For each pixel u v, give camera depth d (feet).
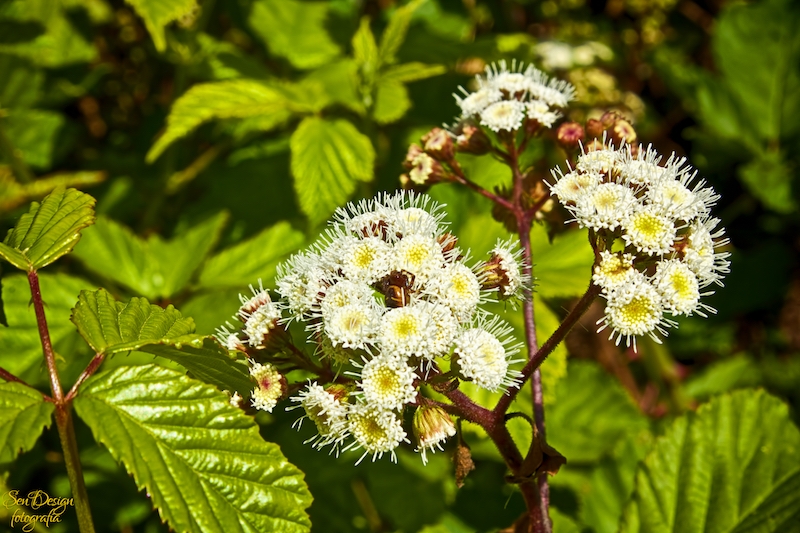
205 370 0.63
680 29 1.42
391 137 0.99
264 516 0.59
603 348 1.15
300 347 0.76
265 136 1.06
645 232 0.62
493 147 0.73
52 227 0.64
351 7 1.15
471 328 0.63
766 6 1.21
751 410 0.75
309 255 0.65
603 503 0.85
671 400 1.03
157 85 1.24
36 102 1.09
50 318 0.79
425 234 0.64
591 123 0.71
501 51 1.00
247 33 1.12
